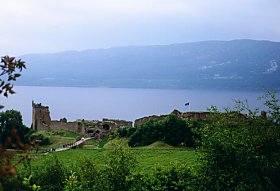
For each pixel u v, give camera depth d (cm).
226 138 2967
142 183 3812
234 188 2931
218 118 3359
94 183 3281
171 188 4012
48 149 9944
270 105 3319
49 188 4103
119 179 3269
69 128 13350
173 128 8681
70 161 6625
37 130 13100
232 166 2914
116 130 10481
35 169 4200
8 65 959
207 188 2956
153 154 7156
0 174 828
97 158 5956
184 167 4075
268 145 3119
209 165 2969
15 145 930
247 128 3203
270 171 3016
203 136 3069
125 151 3394
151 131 8906
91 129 12800
